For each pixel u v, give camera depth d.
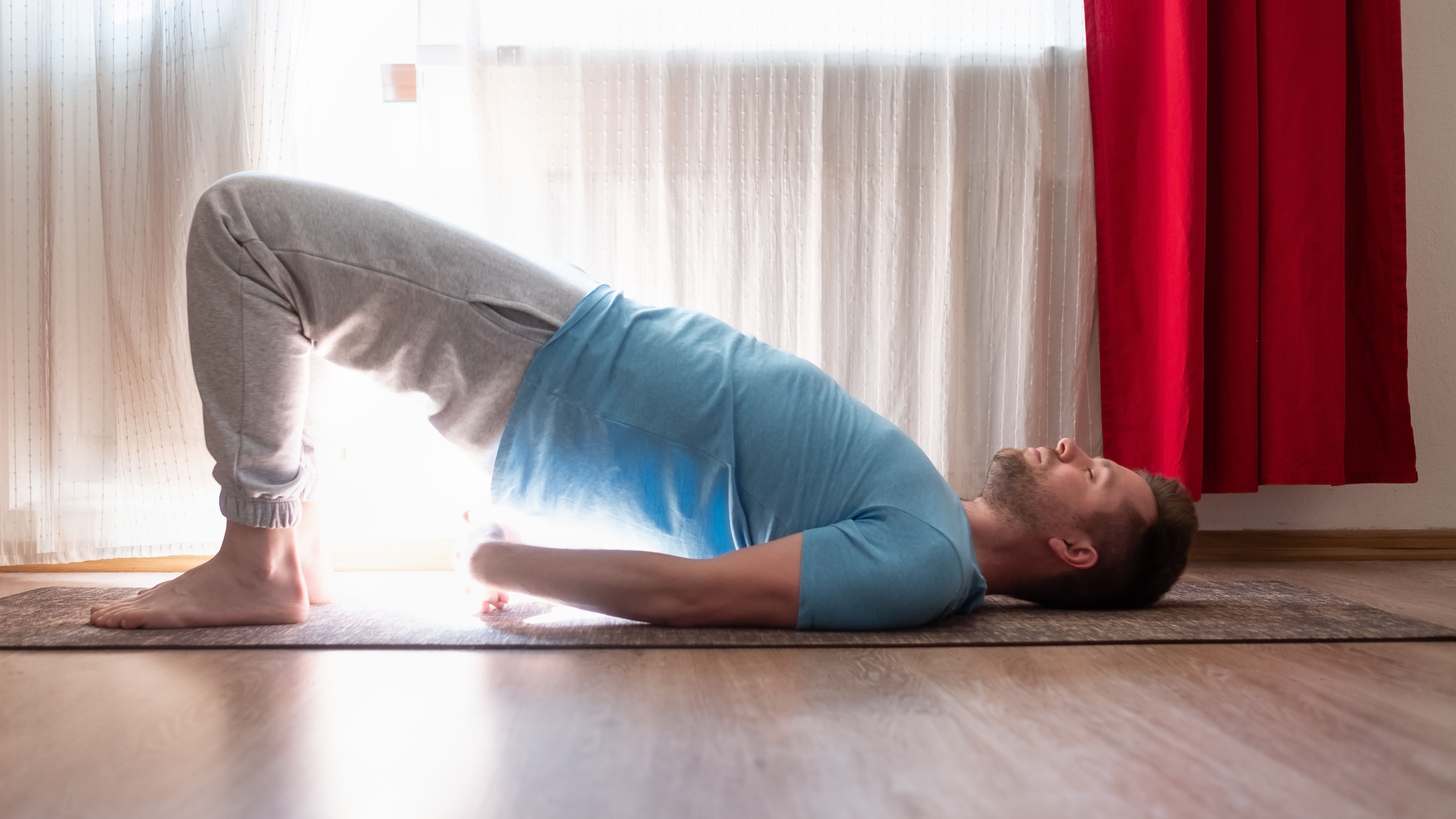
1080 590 1.50
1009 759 0.78
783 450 1.34
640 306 1.45
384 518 2.17
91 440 2.05
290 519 1.33
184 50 2.03
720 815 0.65
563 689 1.00
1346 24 2.24
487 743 0.81
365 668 1.09
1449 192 2.45
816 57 2.20
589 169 2.18
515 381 1.34
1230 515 2.40
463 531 2.18
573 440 1.35
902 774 0.74
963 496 2.21
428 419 1.41
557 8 2.17
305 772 0.74
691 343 1.40
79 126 2.06
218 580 1.32
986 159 2.25
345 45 2.21
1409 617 1.50
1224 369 2.21
